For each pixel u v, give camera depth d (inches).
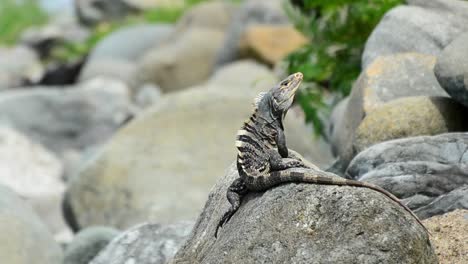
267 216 320.8
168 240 454.6
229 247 323.0
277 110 343.9
